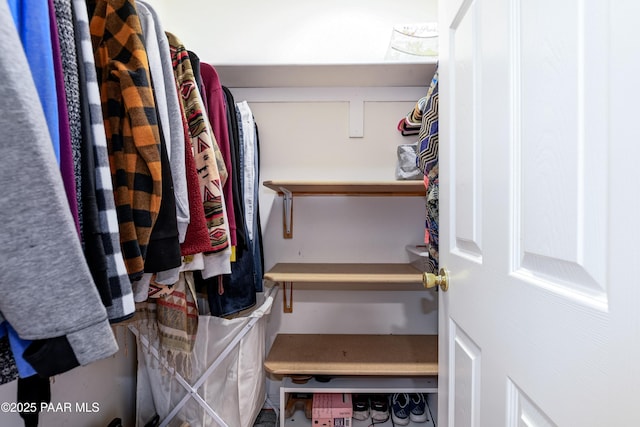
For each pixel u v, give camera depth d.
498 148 0.54
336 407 1.41
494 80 0.55
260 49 1.59
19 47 0.37
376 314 1.64
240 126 1.25
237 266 1.18
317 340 1.56
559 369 0.39
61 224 0.40
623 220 0.31
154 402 1.23
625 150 0.31
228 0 1.59
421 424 1.46
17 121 0.37
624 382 0.30
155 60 0.73
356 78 1.49
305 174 1.64
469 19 0.66
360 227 1.63
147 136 0.63
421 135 1.16
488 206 0.58
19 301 0.38
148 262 0.65
